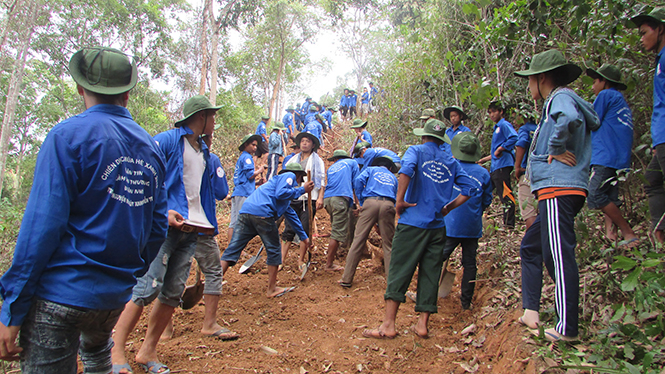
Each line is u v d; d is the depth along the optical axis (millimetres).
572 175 2727
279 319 4473
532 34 4648
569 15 4312
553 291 3512
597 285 3367
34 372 1801
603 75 3752
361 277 5910
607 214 3465
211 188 3508
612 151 3514
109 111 2072
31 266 1699
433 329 4117
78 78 2049
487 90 4688
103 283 1898
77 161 1833
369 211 5367
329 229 8609
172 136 3252
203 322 4117
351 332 4094
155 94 21719
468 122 8031
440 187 3842
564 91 2807
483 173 4465
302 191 5055
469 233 4383
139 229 2072
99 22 20250
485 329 3711
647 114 4246
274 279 5168
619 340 2586
